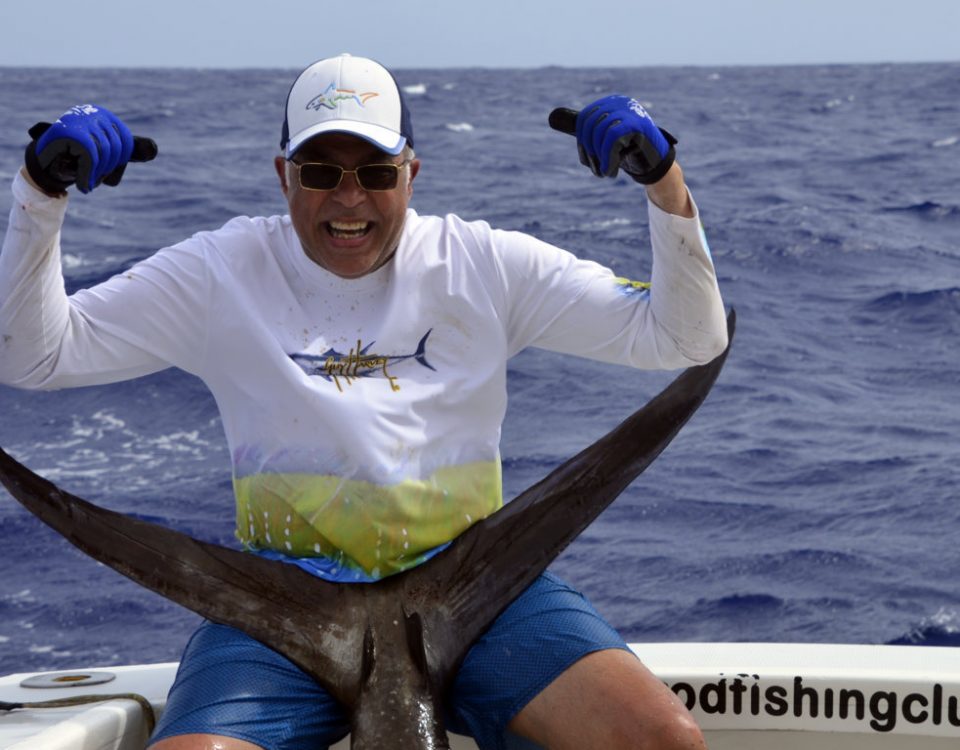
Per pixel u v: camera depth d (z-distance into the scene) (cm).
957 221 1941
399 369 233
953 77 8669
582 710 211
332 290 234
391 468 226
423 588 227
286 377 228
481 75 10812
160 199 2122
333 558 229
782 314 1271
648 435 235
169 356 235
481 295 237
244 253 235
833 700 240
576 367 1041
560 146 3406
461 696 225
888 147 3291
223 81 8769
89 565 627
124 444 861
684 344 232
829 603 557
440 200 2223
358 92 227
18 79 8844
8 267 209
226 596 221
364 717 214
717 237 1706
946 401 945
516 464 807
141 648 534
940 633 524
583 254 1648
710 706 243
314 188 224
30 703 237
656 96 6081
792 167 2773
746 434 847
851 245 1667
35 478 221
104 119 201
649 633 533
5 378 224
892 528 654
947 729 237
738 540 641
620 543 639
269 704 212
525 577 225
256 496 231
